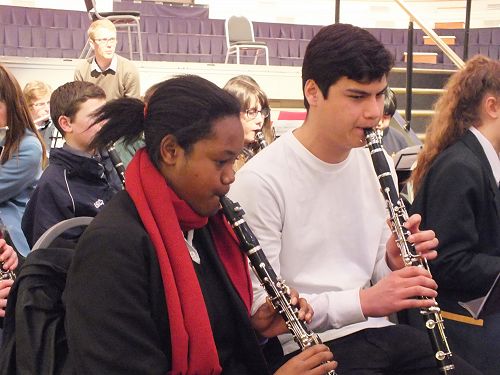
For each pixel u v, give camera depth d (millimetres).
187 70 7465
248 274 1637
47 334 1449
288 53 11695
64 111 2811
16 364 1443
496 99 2270
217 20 11734
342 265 1942
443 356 1752
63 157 2803
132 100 1509
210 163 1423
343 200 1934
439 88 6930
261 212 1838
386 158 1882
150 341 1361
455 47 11406
